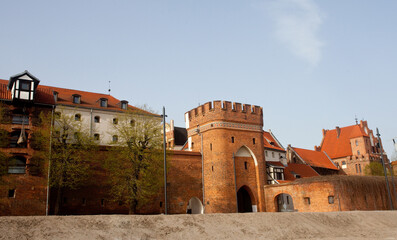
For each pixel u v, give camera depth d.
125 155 42.97
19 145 40.22
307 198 49.50
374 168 83.31
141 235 23.16
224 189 51.31
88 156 43.84
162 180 45.94
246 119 56.59
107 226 23.20
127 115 45.84
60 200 41.38
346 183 48.25
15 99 40.28
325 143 101.12
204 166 54.00
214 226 26.83
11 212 37.56
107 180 45.28
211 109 54.78
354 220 35.88
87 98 58.59
